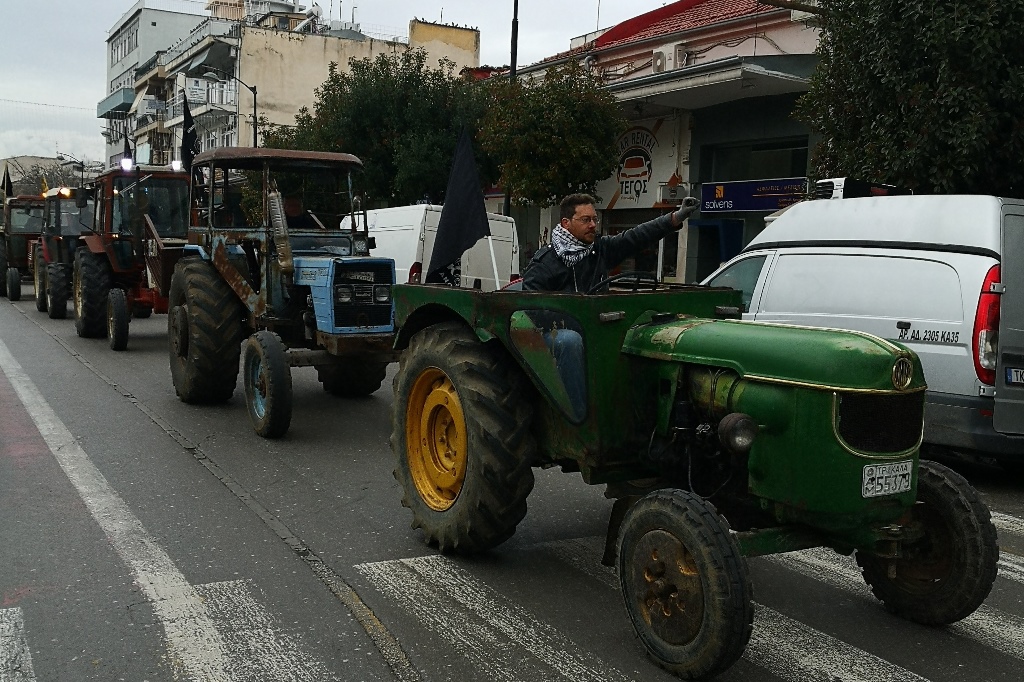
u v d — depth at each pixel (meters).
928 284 6.84
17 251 22.41
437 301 5.09
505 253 16.23
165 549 5.00
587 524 5.67
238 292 8.53
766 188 16.36
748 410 3.68
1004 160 9.90
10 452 7.12
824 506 3.49
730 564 3.36
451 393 4.93
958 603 4.02
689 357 3.92
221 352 8.67
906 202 7.16
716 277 8.53
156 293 12.88
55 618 4.06
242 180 8.91
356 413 8.99
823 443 3.48
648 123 19.20
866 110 10.68
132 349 13.36
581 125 16.81
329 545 5.14
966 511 4.00
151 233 12.48
